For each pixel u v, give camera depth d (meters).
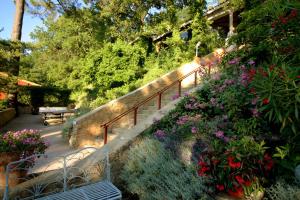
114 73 12.57
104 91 13.25
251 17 5.78
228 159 3.21
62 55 27.80
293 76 2.86
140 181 4.21
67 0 15.59
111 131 8.44
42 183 4.21
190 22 15.70
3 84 11.50
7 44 11.23
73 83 19.98
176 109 6.25
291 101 2.80
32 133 4.98
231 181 3.20
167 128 5.53
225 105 5.09
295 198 2.76
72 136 7.53
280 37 4.39
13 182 4.49
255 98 4.10
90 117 7.87
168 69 13.32
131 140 5.29
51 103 21.83
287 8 4.15
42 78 29.14
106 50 12.72
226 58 7.03
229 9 13.15
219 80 6.21
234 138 4.01
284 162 3.27
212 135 4.43
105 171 4.61
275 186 3.16
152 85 9.74
